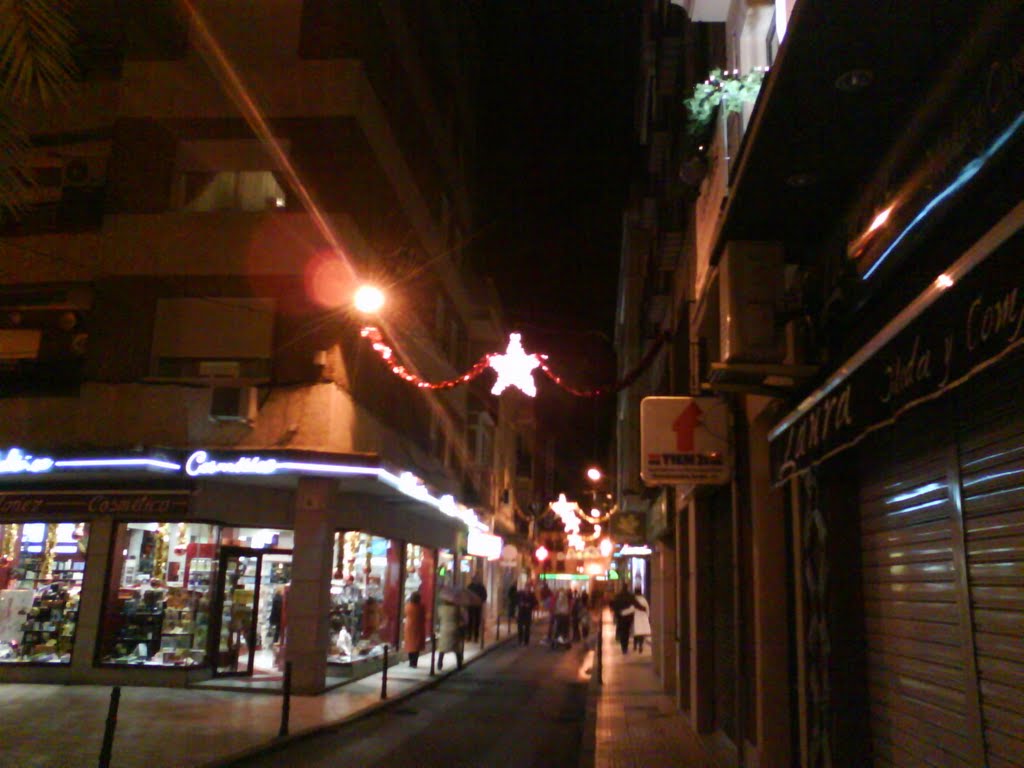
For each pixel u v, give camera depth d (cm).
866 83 505
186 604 1664
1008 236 328
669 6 1377
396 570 2197
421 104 2314
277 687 1584
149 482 1639
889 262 542
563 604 2770
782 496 835
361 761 1048
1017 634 406
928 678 509
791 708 797
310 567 1602
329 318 1681
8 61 476
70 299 1753
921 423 527
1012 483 416
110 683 1584
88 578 1631
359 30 1798
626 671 2122
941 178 475
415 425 2245
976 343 355
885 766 575
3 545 1684
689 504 1370
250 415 1625
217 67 1795
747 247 704
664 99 1594
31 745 1041
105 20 1852
